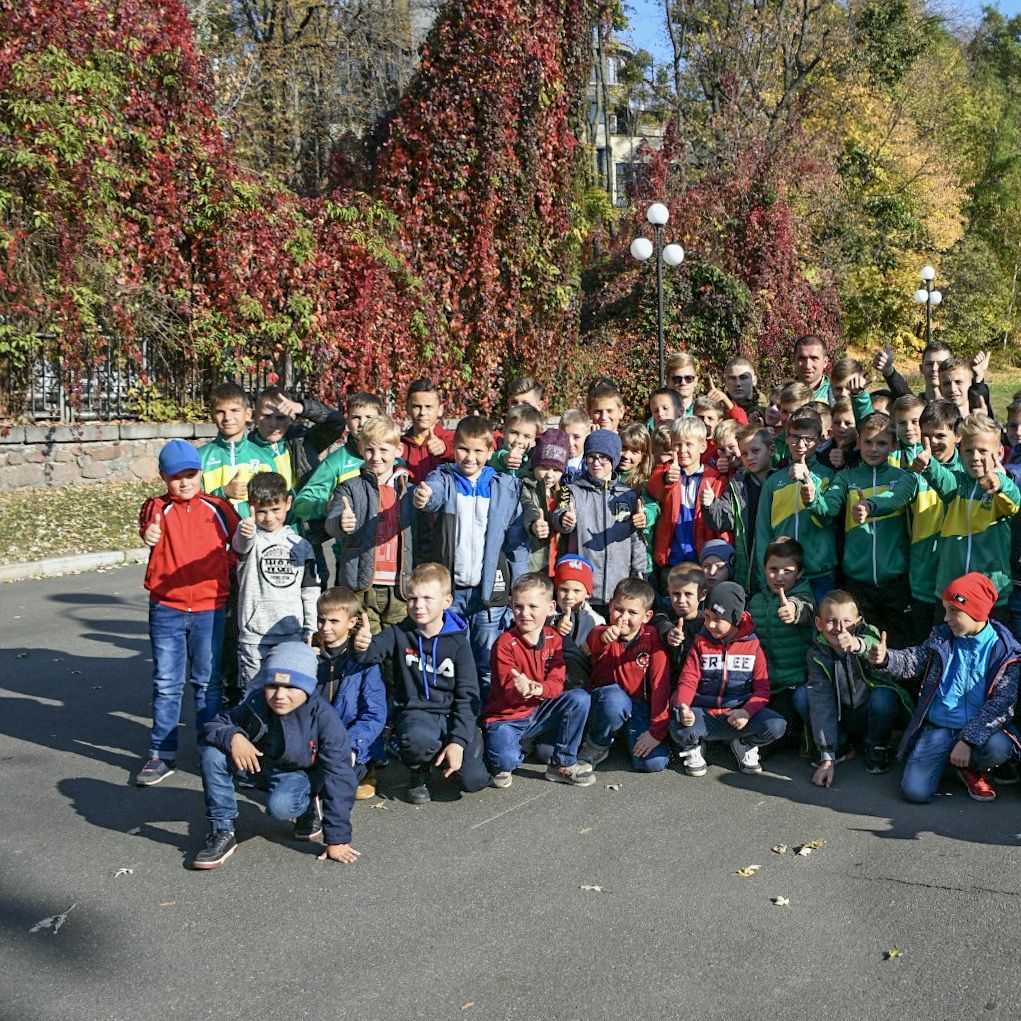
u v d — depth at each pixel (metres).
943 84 42.38
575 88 19.39
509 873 4.37
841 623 5.33
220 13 23.81
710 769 5.59
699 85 34.19
